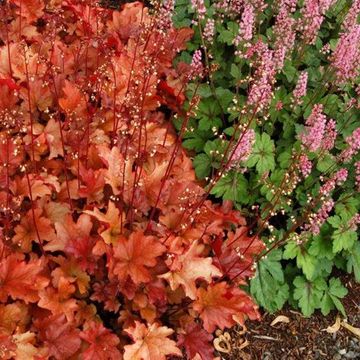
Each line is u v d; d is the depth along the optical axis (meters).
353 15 1.07
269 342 1.06
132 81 1.08
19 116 0.98
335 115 1.12
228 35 1.15
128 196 0.95
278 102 1.06
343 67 1.05
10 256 0.87
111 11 1.25
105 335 0.88
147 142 1.03
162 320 0.97
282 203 1.04
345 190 1.11
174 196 0.97
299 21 1.10
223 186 1.08
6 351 0.82
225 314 0.90
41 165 1.00
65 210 0.95
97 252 0.89
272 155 1.08
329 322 1.10
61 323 0.86
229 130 1.09
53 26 1.06
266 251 1.01
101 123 1.04
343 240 1.08
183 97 1.09
